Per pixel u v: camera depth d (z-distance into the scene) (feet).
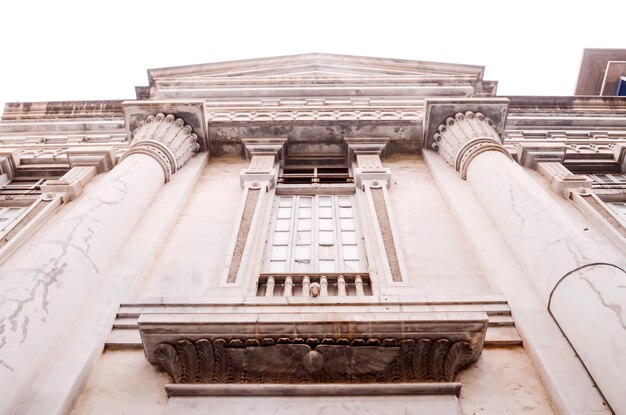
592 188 27.68
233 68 53.36
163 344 12.90
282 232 22.26
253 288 17.28
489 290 17.01
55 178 30.81
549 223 16.85
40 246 15.78
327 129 30.07
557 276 14.64
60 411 11.60
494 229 19.74
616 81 61.46
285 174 29.25
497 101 28.32
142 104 28.35
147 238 19.21
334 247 20.97
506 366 13.50
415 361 12.80
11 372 11.43
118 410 12.22
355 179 26.16
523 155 28.86
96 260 16.19
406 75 51.13
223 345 12.78
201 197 24.30
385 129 29.91
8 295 13.19
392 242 19.76
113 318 14.85
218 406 12.04
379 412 11.85
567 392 11.88
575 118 42.83
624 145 31.76
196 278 17.63
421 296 15.14
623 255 19.12
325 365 12.68
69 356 13.20
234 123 29.78
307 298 14.73
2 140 40.52
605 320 12.35
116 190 20.11
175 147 26.43
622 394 10.99
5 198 27.27
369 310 13.94
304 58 55.88
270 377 12.78
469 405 12.34
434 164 27.22
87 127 41.86
